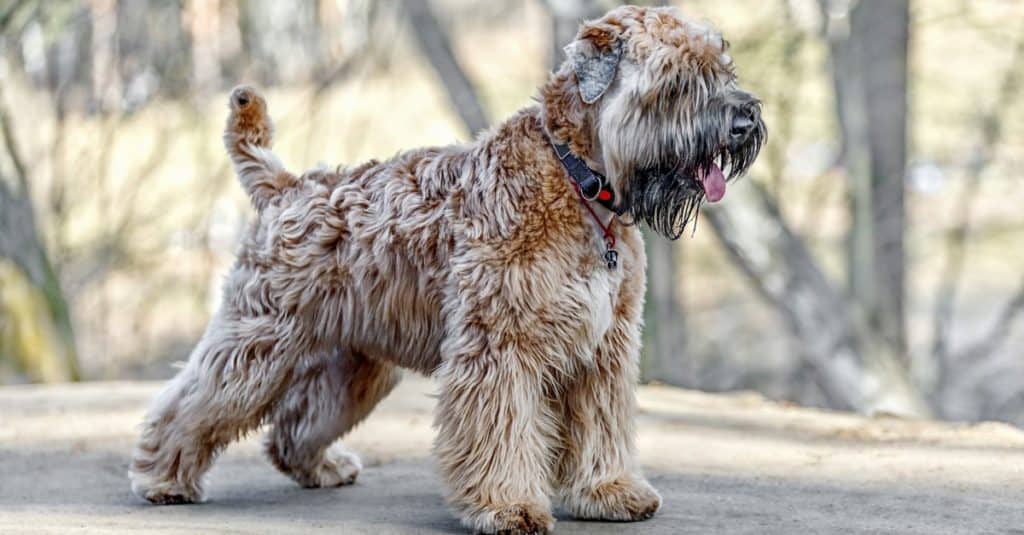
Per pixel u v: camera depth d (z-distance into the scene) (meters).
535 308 7.19
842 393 19.44
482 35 29.41
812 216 24.34
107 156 23.80
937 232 24.45
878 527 7.34
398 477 9.45
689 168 7.45
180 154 24.91
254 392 8.05
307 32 23.86
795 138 23.06
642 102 7.39
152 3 23.20
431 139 25.88
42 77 23.48
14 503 8.60
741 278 27.05
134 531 7.18
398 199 7.69
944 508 7.84
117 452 10.74
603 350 7.60
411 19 23.38
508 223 7.24
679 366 22.72
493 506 7.17
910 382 19.55
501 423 7.19
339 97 25.62
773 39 20.52
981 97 23.14
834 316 19.39
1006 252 24.64
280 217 8.02
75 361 19.16
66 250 22.55
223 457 10.45
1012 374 23.89
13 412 12.98
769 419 11.80
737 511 7.87
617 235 7.55
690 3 20.88
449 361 7.33
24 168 20.20
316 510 8.16
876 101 22.61
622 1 19.05
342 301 7.90
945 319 24.06
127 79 23.48
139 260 23.81
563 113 7.47
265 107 8.40
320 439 8.84
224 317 8.19
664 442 10.64
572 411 7.71
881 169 22.70
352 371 8.69
